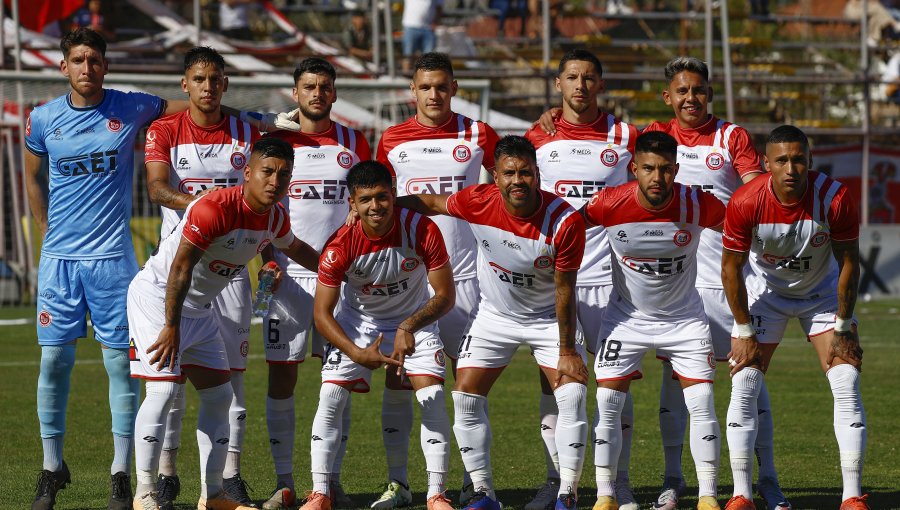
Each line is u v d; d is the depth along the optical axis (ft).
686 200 46.98
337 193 55.11
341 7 167.53
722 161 55.77
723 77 165.89
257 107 127.24
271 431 53.47
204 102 52.13
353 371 48.91
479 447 48.67
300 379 91.04
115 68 143.33
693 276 49.19
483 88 128.36
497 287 49.21
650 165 45.68
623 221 47.60
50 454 50.60
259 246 48.39
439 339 49.90
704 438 48.01
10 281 143.64
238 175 53.57
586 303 54.90
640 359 49.55
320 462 48.55
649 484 56.80
